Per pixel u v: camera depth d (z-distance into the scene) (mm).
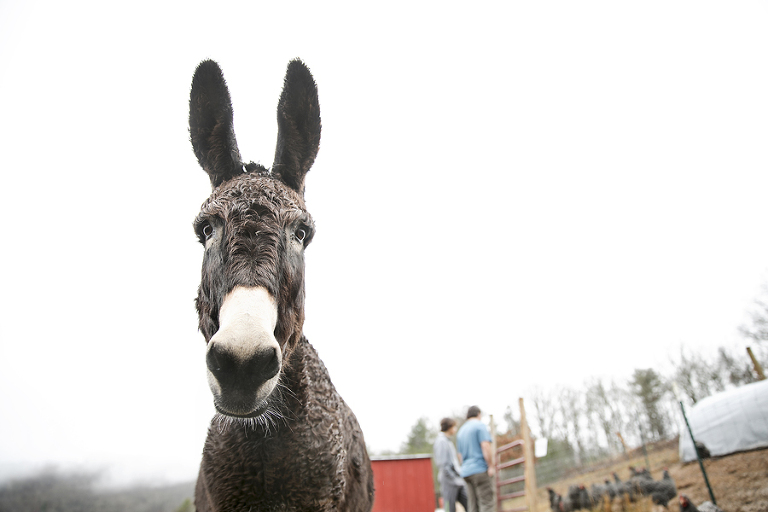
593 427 20734
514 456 13766
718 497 7059
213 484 1806
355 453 2350
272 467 1774
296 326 1891
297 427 1838
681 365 20266
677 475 9180
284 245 1780
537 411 23703
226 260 1620
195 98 2352
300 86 2443
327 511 1867
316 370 2148
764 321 19234
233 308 1432
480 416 6199
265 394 1409
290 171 2359
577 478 12023
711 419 9109
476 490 5570
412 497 9695
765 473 7219
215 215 1780
